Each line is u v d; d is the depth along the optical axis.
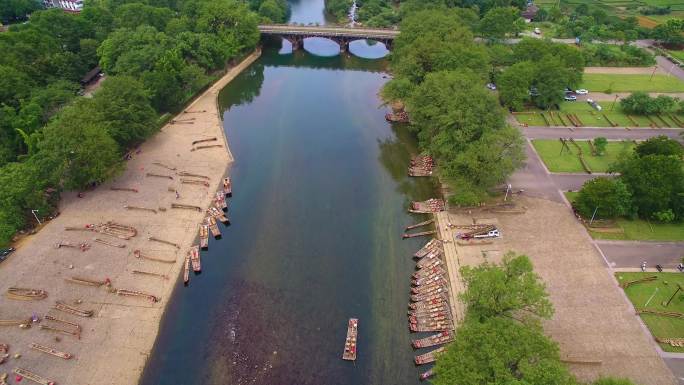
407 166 163.50
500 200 136.25
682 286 106.06
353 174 158.50
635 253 115.75
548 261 114.12
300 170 160.00
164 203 139.25
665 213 122.06
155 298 108.25
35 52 184.62
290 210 140.25
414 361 95.88
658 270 110.44
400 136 183.25
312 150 172.38
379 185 152.62
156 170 154.38
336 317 106.12
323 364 95.88
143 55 193.00
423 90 156.75
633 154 137.25
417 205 139.50
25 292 107.06
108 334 99.94
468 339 76.00
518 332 74.44
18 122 147.75
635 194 125.81
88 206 135.88
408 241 127.94
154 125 165.50
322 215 138.25
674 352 91.69
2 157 140.50
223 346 99.69
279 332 102.69
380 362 96.00
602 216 125.12
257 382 92.56
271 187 150.75
